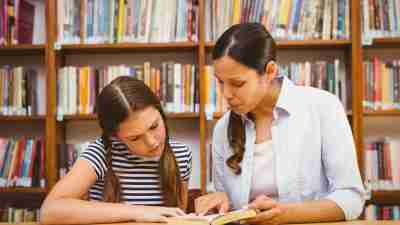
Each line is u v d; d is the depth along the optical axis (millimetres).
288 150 1288
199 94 2252
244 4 2266
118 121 1212
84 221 1109
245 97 1129
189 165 1528
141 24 2289
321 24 2260
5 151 2316
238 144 1328
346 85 2385
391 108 2229
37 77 2514
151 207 1155
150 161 1417
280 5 2260
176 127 2535
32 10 2504
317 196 1302
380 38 2213
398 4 2229
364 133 2492
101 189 1364
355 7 2191
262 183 1333
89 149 1360
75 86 2312
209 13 2348
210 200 1311
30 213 2332
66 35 2312
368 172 2232
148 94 1264
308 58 2492
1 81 2332
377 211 2250
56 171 2295
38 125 2557
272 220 1048
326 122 1251
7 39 2330
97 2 2303
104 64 2553
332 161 1221
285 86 1318
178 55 2535
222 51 1114
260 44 1121
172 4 2291
